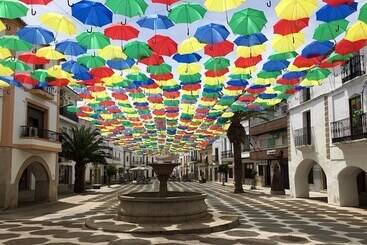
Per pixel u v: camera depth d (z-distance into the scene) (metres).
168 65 12.92
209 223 13.01
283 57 11.52
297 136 26.41
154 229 12.05
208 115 23.44
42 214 18.23
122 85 15.30
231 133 33.44
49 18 9.27
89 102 19.66
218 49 10.30
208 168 75.88
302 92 25.66
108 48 11.12
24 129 22.03
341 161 20.44
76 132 35.34
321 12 8.55
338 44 10.27
